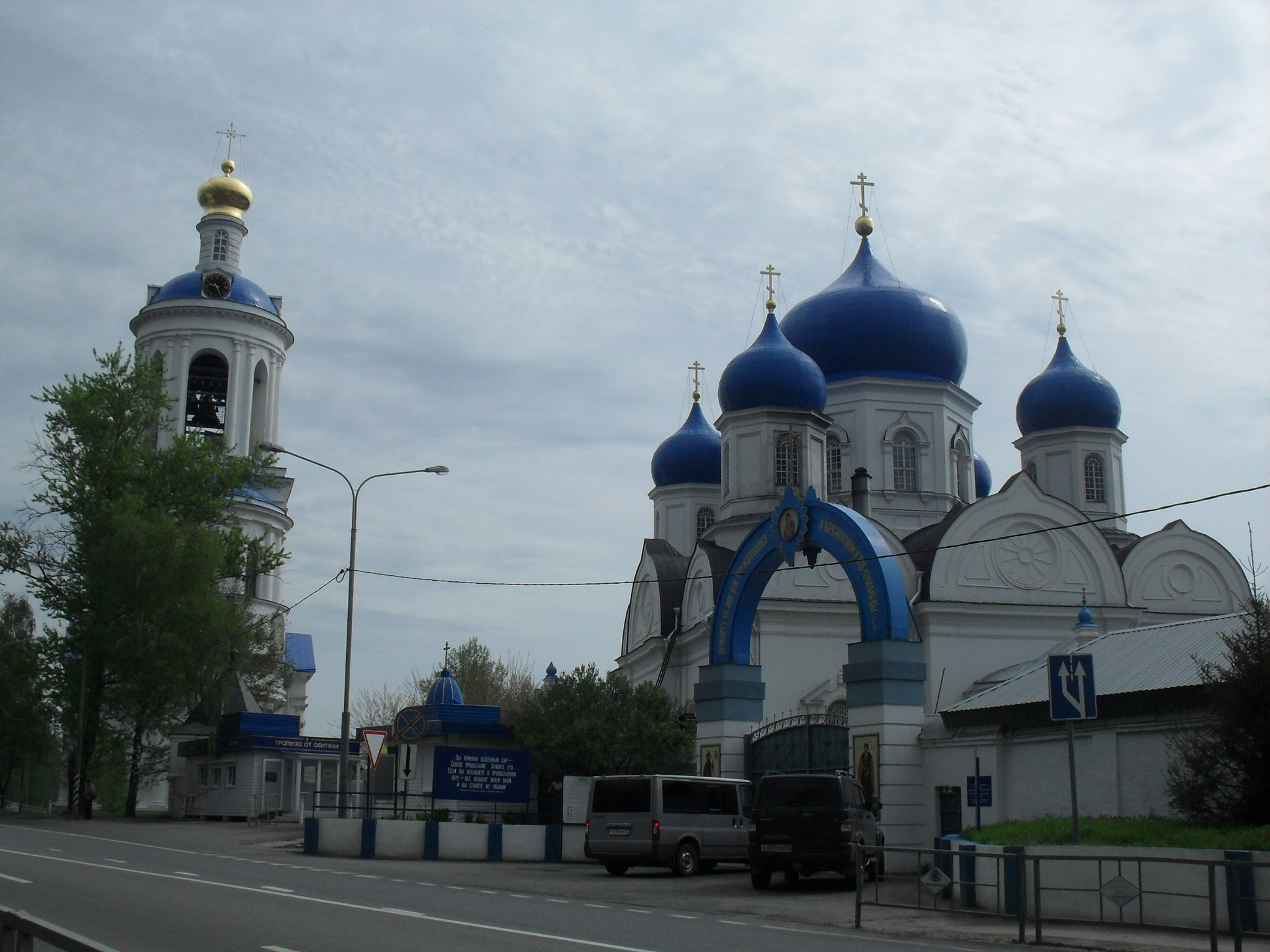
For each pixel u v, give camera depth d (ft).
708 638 170.60
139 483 171.53
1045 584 154.20
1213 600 162.61
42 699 174.50
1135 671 82.38
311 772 172.14
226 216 231.71
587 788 112.16
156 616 160.76
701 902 70.79
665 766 137.08
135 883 65.41
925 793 95.96
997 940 55.57
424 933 48.16
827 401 180.86
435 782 116.57
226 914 52.70
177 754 195.62
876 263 192.85
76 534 166.40
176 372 216.13
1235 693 65.00
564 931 50.90
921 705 97.81
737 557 115.85
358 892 65.51
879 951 47.73
